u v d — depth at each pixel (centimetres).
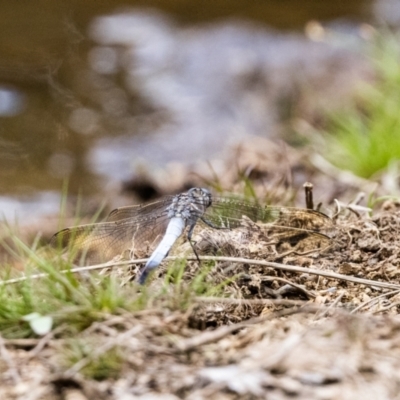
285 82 1912
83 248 655
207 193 700
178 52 2078
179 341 503
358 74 1856
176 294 558
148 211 693
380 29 2164
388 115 1320
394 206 847
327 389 438
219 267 629
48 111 1828
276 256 662
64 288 563
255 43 2069
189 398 447
